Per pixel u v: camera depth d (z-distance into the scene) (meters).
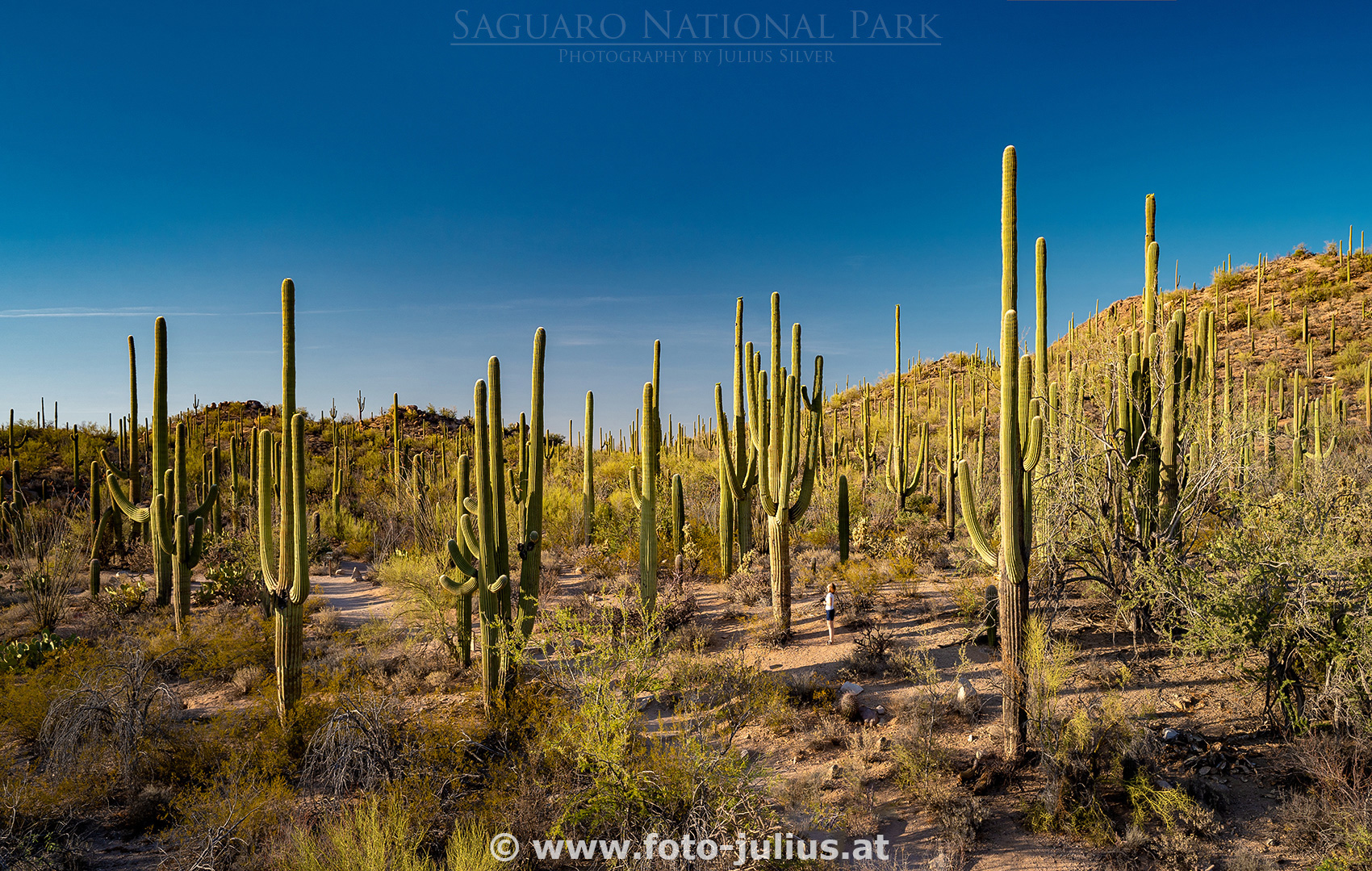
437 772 6.95
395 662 10.81
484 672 8.28
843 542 14.08
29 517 17.14
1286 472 12.29
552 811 6.30
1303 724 6.81
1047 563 9.64
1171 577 8.45
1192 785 6.37
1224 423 10.20
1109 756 6.75
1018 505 6.92
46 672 9.50
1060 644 8.82
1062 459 9.68
